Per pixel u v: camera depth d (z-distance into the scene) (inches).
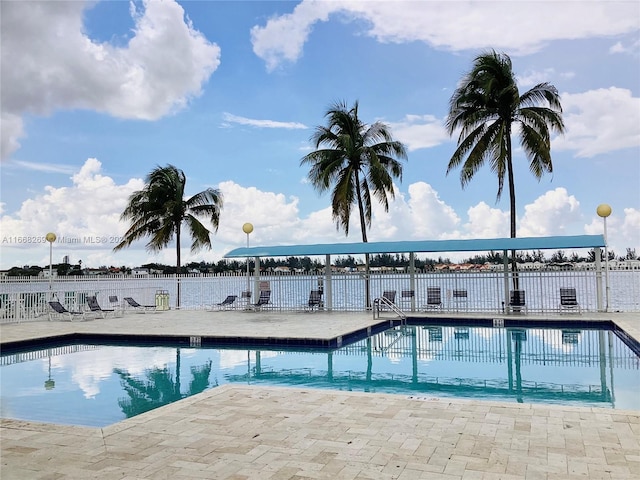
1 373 420.8
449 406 255.3
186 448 199.2
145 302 906.7
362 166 926.4
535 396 322.7
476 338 568.4
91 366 446.6
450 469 173.2
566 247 674.8
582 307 758.5
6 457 191.8
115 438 212.7
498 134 802.2
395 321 673.6
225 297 927.7
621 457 181.9
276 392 290.4
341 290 830.5
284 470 174.9
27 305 756.0
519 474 167.9
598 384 352.5
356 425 225.3
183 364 450.0
